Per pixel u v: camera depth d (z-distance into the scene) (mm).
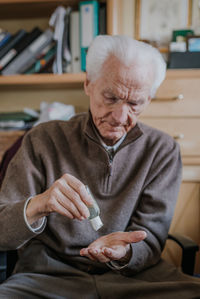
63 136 1138
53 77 1789
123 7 2008
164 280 970
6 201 996
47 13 1994
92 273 1009
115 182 1078
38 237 1062
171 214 1091
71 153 1105
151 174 1107
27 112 1923
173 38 1887
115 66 912
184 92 1649
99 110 976
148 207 1070
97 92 964
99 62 940
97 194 1062
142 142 1140
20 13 1985
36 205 861
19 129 1865
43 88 2102
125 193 1065
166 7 1978
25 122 1919
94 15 1747
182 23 1970
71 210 825
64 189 835
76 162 1092
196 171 1703
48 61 1827
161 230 1060
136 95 932
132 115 978
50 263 983
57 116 1827
